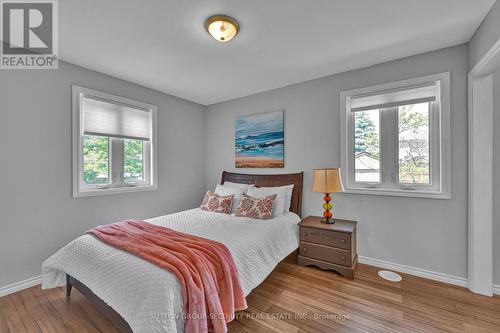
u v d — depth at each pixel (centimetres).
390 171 261
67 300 200
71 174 250
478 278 204
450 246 223
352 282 227
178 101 370
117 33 196
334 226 251
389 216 253
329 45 218
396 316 176
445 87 222
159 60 245
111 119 286
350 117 282
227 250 173
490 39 168
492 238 202
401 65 244
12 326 168
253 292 211
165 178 348
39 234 228
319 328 164
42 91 229
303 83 310
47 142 233
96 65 255
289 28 191
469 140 208
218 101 393
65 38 203
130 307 128
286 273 246
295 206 306
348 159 282
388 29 193
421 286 218
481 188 202
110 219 283
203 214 290
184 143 379
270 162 340
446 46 221
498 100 199
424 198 234
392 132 259
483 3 162
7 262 210
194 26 187
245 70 272
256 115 353
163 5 162
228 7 165
